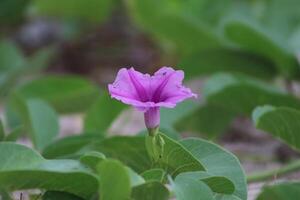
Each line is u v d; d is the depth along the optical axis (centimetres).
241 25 96
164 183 56
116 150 64
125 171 48
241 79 90
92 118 85
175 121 88
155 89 55
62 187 53
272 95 87
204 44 115
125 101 52
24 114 79
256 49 100
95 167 53
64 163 54
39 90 100
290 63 99
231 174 58
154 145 56
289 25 115
